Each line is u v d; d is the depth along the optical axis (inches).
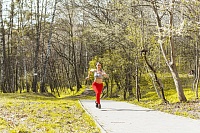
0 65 1631.4
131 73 1161.4
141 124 365.7
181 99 722.8
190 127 342.3
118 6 886.4
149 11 893.8
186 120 400.5
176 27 606.2
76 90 2000.5
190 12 600.4
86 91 1777.8
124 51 1146.7
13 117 406.6
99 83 554.3
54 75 2391.7
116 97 1366.9
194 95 984.9
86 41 1651.1
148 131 317.1
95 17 1414.9
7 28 1630.2
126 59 1153.4
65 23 1877.5
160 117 431.2
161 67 1005.2
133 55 983.6
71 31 1863.9
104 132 311.0
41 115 434.6
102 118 419.5
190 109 538.9
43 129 322.0
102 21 1331.2
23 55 1747.0
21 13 1598.2
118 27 1118.4
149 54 909.2
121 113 482.3
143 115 454.0
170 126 350.0
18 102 637.3
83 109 537.6
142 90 1320.1
